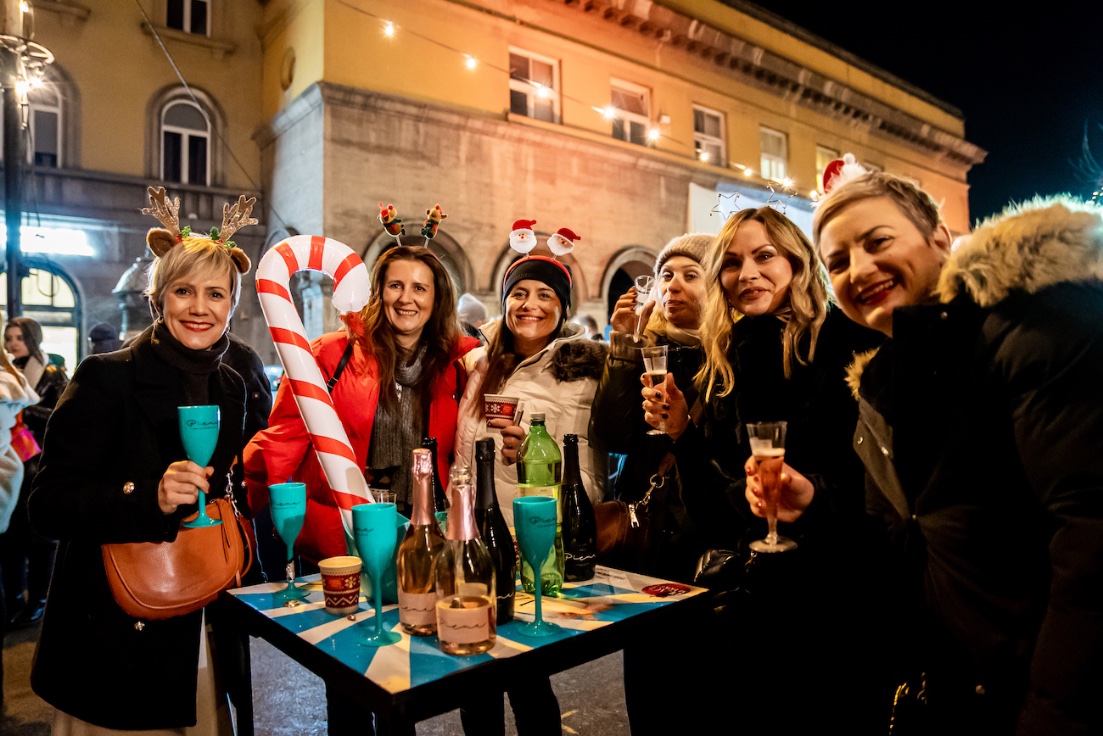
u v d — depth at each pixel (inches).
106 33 374.9
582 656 51.4
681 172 476.4
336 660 48.2
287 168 383.6
